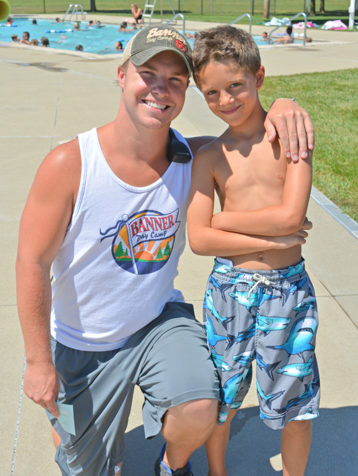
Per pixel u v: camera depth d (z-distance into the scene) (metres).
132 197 2.01
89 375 2.13
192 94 9.27
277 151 2.05
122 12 35.34
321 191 5.47
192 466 2.47
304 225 2.09
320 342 3.27
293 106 2.08
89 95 9.73
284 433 2.24
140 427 2.68
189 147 2.27
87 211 1.98
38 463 2.46
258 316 2.09
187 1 44.84
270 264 2.09
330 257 4.21
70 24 28.62
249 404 2.82
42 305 1.97
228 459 2.50
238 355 2.11
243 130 2.10
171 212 2.10
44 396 1.98
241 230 2.06
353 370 3.04
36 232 1.97
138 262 2.08
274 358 2.09
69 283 2.08
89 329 2.13
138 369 2.14
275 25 25.44
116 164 1.97
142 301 2.13
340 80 11.28
